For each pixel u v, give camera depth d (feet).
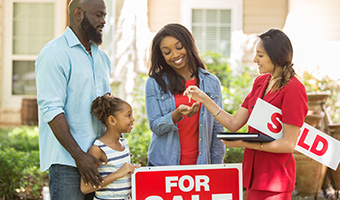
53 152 10.09
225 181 10.21
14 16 35.27
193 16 33.47
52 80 9.80
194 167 10.14
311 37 32.76
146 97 11.80
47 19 35.22
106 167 10.22
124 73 32.65
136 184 9.98
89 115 10.34
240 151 18.54
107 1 32.58
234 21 33.50
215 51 33.78
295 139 10.07
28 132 28.35
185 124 11.48
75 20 10.35
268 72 10.58
